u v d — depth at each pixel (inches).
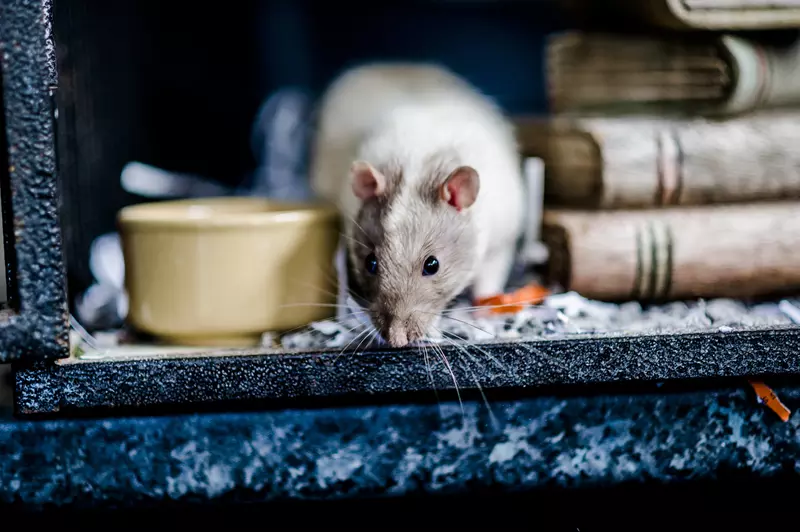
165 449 17.8
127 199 26.7
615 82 21.6
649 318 19.6
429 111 23.7
